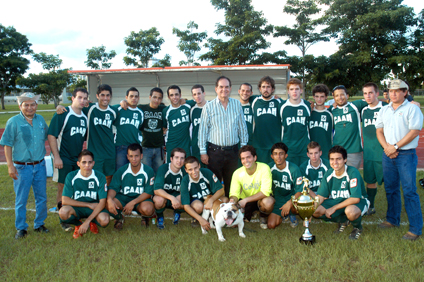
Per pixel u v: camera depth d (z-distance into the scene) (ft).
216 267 9.78
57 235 12.70
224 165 15.47
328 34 77.51
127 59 84.07
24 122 12.44
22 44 130.72
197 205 13.53
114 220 14.79
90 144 15.42
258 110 16.16
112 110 15.89
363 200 12.41
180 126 16.94
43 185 13.08
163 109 17.43
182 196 13.44
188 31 84.53
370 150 14.79
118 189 14.05
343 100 15.39
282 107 15.65
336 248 10.91
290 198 14.01
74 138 14.42
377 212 15.24
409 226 11.96
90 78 33.86
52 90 132.57
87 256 10.89
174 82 34.76
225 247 11.39
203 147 15.23
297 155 15.47
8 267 10.25
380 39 80.28
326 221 13.29
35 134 12.66
